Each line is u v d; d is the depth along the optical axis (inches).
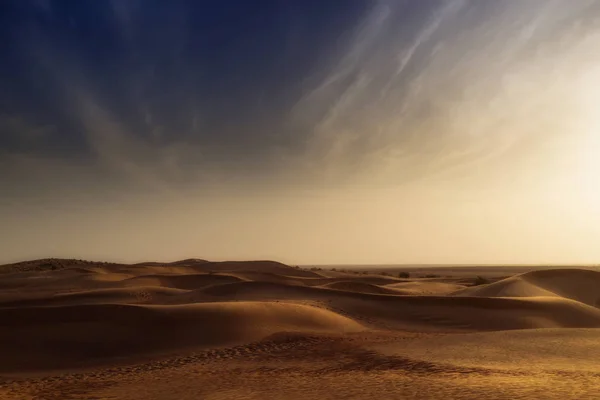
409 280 3363.7
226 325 1061.8
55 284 2251.5
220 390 573.9
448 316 1400.1
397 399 466.9
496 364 655.1
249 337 1015.0
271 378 639.8
